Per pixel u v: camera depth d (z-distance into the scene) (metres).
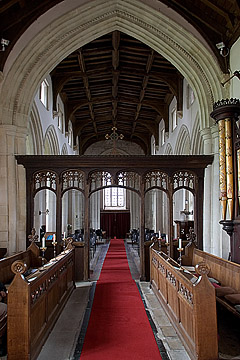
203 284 3.96
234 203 7.39
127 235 27.20
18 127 9.68
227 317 5.73
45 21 9.25
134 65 14.48
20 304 3.99
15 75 9.41
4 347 4.48
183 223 12.45
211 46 9.30
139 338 4.75
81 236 15.06
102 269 11.03
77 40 9.95
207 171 9.70
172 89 15.28
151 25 9.77
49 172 9.54
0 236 9.34
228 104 7.39
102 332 5.00
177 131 16.23
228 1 8.16
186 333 4.41
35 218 12.94
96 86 16.80
